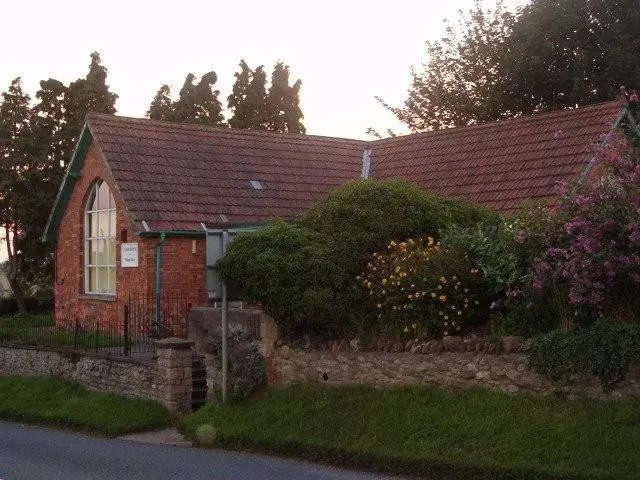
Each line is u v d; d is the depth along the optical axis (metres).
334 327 13.38
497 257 12.74
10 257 35.00
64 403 16.83
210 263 14.39
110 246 23.78
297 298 13.22
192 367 16.03
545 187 20.36
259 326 16.11
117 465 11.52
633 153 11.49
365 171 26.86
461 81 37.31
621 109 21.41
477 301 12.58
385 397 12.13
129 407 15.48
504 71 33.66
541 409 10.54
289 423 12.43
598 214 10.97
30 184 33.00
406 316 12.73
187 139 25.05
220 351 14.67
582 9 32.12
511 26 34.34
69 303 25.39
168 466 11.32
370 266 13.56
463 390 11.59
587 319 11.15
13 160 32.12
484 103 34.84
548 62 32.88
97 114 24.11
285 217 23.33
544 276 11.27
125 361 16.33
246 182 24.23
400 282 12.80
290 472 10.70
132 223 21.06
